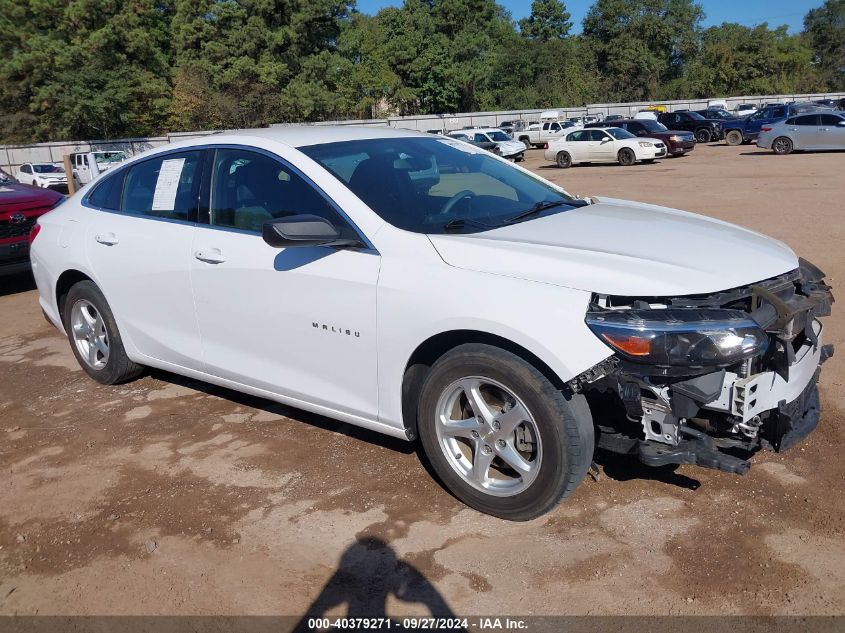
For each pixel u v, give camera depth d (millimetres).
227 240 3936
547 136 42656
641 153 26500
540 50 70750
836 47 84688
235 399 4793
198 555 3129
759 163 23047
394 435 3529
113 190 4789
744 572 2830
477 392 3166
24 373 5543
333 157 3793
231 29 48844
